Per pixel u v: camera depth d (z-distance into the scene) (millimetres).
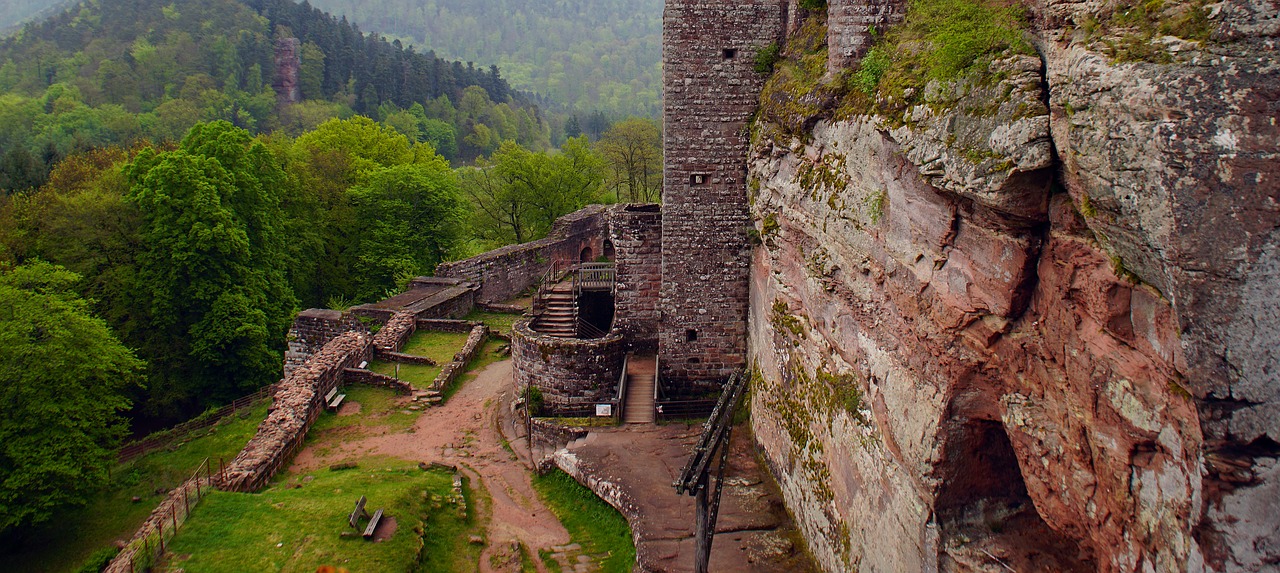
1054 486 6699
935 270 7953
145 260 28344
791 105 13422
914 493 8438
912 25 9789
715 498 12289
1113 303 5586
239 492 15492
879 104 8844
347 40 114188
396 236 40906
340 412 21672
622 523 15172
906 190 8453
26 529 17688
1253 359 4680
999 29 7070
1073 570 7391
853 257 10188
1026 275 6691
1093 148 5410
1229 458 4793
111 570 12359
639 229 21141
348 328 28391
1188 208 4723
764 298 16109
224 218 28469
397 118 94125
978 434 7926
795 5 16594
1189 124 4734
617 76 194500
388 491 15805
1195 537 4977
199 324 28281
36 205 31750
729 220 18609
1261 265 4621
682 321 19281
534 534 15711
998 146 6438
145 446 22297
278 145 43250
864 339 10023
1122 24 5496
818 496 12062
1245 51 4668
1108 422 5781
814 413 12250
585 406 20031
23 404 18156
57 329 19172
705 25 17609
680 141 18219
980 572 7688
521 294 37812
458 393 23281
